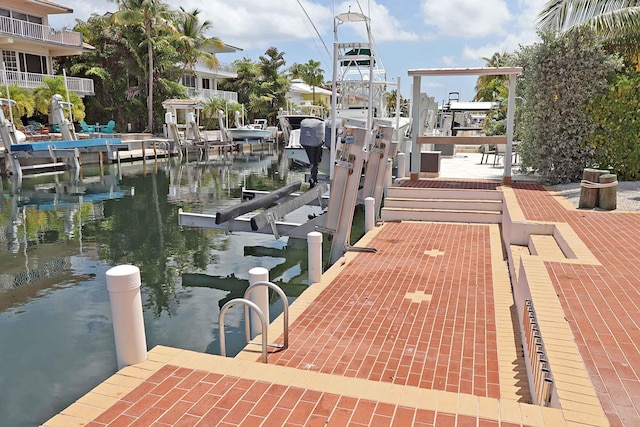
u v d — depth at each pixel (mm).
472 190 10992
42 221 13008
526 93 12930
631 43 13047
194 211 14234
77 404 3086
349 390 3186
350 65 20438
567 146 11703
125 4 34844
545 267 5102
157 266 9133
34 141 24891
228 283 8234
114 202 15820
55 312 6938
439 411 2887
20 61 30094
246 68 49469
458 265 7387
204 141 31203
